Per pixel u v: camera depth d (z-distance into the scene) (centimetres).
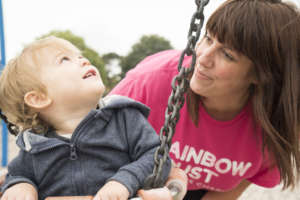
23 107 121
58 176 119
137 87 174
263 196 493
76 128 118
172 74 168
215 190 205
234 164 179
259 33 127
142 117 130
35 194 114
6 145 540
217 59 136
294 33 133
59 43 125
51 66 119
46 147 117
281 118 151
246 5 129
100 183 118
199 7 112
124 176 108
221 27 129
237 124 165
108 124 124
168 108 110
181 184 118
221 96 151
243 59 134
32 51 122
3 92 123
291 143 156
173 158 182
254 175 203
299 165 162
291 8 137
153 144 120
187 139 173
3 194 113
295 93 143
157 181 106
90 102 122
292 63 137
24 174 122
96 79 124
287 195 498
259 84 142
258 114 151
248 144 171
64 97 118
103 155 120
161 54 205
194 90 148
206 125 166
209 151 174
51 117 122
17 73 120
